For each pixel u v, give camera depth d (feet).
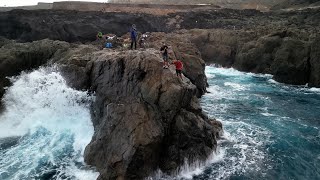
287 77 151.74
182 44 138.92
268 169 68.03
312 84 144.46
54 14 190.80
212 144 71.51
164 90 64.28
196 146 66.59
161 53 77.92
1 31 171.83
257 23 246.27
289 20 237.86
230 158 71.82
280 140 82.23
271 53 172.35
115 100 70.85
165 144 63.82
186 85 67.77
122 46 115.14
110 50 95.45
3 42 130.41
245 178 64.28
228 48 195.62
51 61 100.99
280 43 169.68
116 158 59.67
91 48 101.96
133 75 68.39
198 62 125.29
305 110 108.37
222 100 119.34
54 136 80.28
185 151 64.75
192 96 70.69
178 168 63.52
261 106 112.37
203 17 275.59
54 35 171.12
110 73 74.74
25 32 171.94
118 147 61.21
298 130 89.30
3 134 82.53
